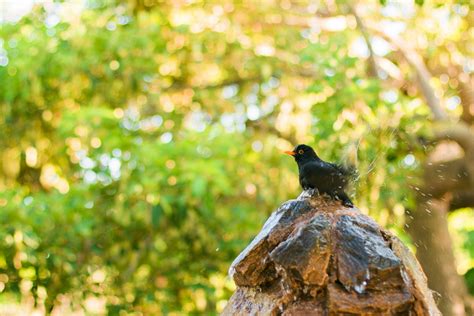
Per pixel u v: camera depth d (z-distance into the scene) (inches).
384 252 214.7
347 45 488.4
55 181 537.3
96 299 501.7
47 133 524.1
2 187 524.1
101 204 464.1
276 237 225.3
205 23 530.3
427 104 507.5
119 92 508.7
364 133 414.6
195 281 473.1
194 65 525.7
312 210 228.7
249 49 513.0
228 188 429.4
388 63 531.2
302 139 502.3
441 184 502.6
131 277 474.3
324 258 213.6
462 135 488.1
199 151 447.2
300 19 535.5
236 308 231.0
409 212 495.5
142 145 440.1
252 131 514.0
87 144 461.4
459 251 692.1
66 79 497.4
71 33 493.4
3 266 468.1
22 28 522.0
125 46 488.4
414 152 467.2
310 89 455.8
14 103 515.2
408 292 212.1
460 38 545.3
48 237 465.1
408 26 541.3
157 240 464.1
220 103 518.0
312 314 211.8
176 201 433.1
